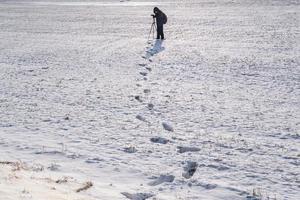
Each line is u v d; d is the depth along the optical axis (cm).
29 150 1298
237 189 968
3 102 1948
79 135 1435
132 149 1270
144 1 8381
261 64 2527
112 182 1040
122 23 4853
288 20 4444
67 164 1173
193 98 1886
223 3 7000
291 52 2828
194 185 1004
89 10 6656
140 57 2916
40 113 1734
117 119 1614
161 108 1744
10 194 749
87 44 3553
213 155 1202
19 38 4128
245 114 1619
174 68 2547
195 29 4116
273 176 1047
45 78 2447
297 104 1742
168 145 1304
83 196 874
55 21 5381
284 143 1292
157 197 930
